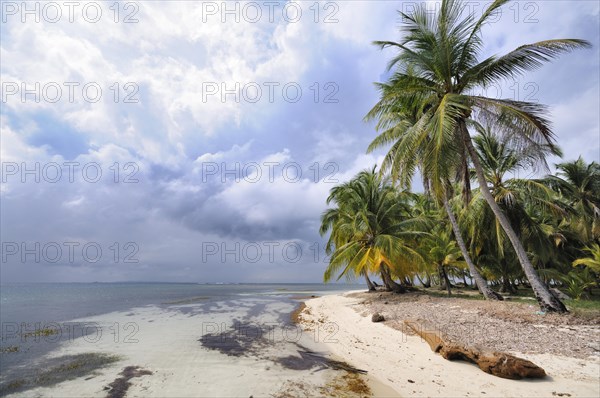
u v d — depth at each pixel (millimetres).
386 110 17672
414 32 14078
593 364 6641
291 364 8453
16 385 7105
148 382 7195
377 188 23484
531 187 18250
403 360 8227
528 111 11625
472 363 7422
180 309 22719
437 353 8367
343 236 25953
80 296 41594
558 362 6902
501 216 12852
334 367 8102
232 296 39188
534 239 19625
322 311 19453
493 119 12656
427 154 12953
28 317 18438
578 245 25891
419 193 33562
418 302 16922
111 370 8086
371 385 6762
